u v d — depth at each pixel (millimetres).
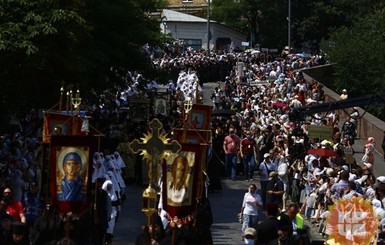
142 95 59469
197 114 31906
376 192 32469
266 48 130500
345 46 82875
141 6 58125
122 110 63656
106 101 63312
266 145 52875
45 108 44062
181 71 92500
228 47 132375
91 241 28297
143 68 55844
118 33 53094
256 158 52688
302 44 136750
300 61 104250
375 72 82562
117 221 38906
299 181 41906
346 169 36688
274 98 74938
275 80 91438
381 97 49438
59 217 26344
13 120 52781
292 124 54500
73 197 26188
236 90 85750
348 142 49188
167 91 68312
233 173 52031
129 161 48906
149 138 25078
